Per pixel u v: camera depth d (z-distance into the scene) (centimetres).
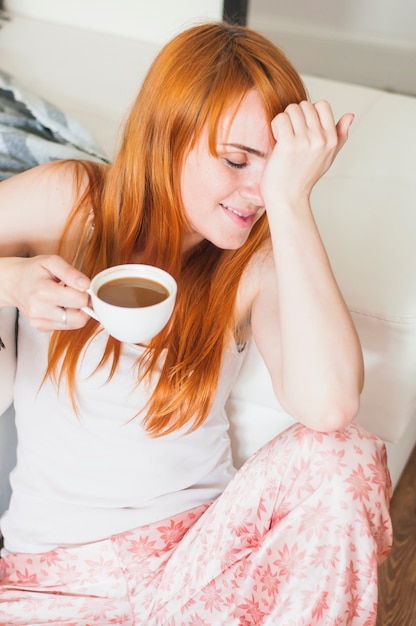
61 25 262
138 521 132
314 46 290
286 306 114
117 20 257
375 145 202
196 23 129
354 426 119
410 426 180
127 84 227
